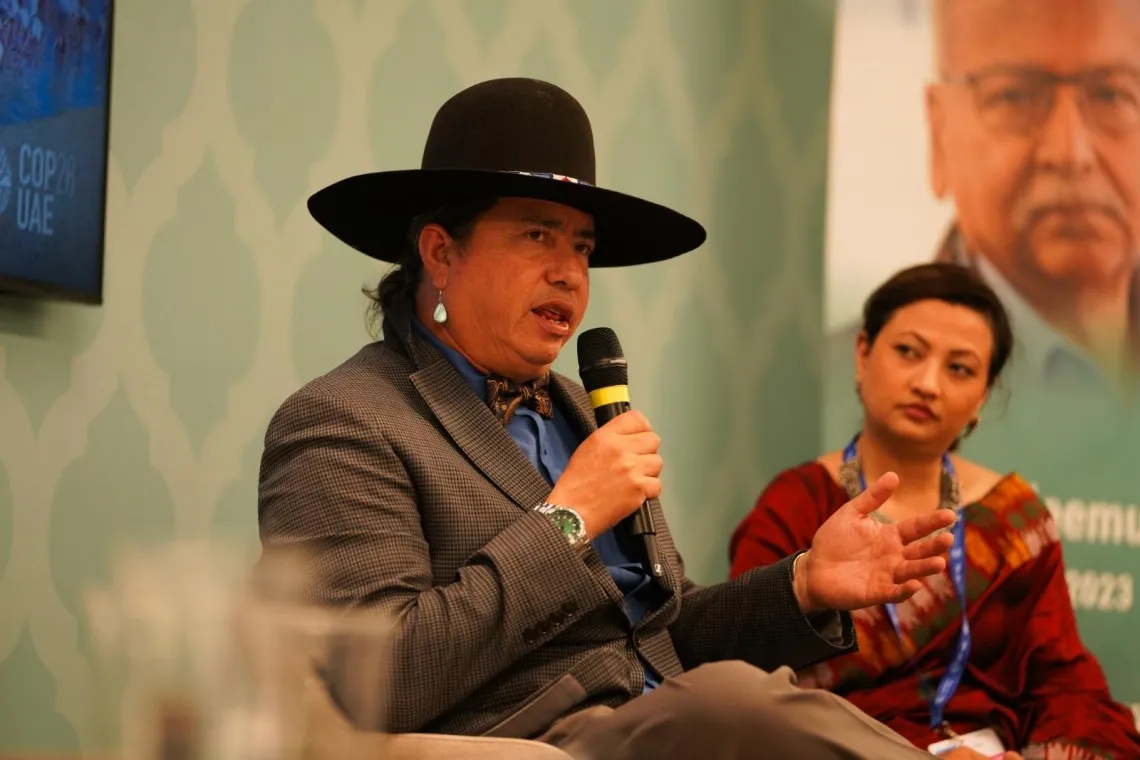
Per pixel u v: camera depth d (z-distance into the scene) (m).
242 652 3.85
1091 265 11.60
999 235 11.58
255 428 10.48
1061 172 11.63
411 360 7.11
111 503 9.70
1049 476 11.41
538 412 7.35
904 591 6.93
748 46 12.48
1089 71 11.71
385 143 11.16
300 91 10.82
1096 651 11.32
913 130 11.55
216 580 3.88
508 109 7.12
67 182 9.23
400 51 11.25
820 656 7.28
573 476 6.58
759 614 7.30
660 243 8.03
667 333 12.08
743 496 12.23
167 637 3.81
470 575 6.24
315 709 3.94
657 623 7.02
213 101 10.41
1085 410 11.48
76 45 9.33
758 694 5.50
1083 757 9.17
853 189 11.47
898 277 10.29
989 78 11.62
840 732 5.49
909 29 11.59
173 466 10.06
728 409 12.23
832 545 7.18
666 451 12.02
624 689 6.63
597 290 11.87
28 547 9.19
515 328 7.04
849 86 11.53
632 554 7.20
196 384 10.22
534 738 6.37
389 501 6.45
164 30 10.20
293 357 10.69
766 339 12.39
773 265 12.45
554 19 11.85
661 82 12.19
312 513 6.43
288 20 10.79
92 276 9.45
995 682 9.54
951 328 10.02
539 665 6.57
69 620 9.38
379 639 4.06
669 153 12.18
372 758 4.01
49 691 9.27
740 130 12.42
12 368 9.10
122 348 9.84
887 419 10.06
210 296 10.33
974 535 9.81
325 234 10.88
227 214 10.45
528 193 6.99
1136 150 11.72
